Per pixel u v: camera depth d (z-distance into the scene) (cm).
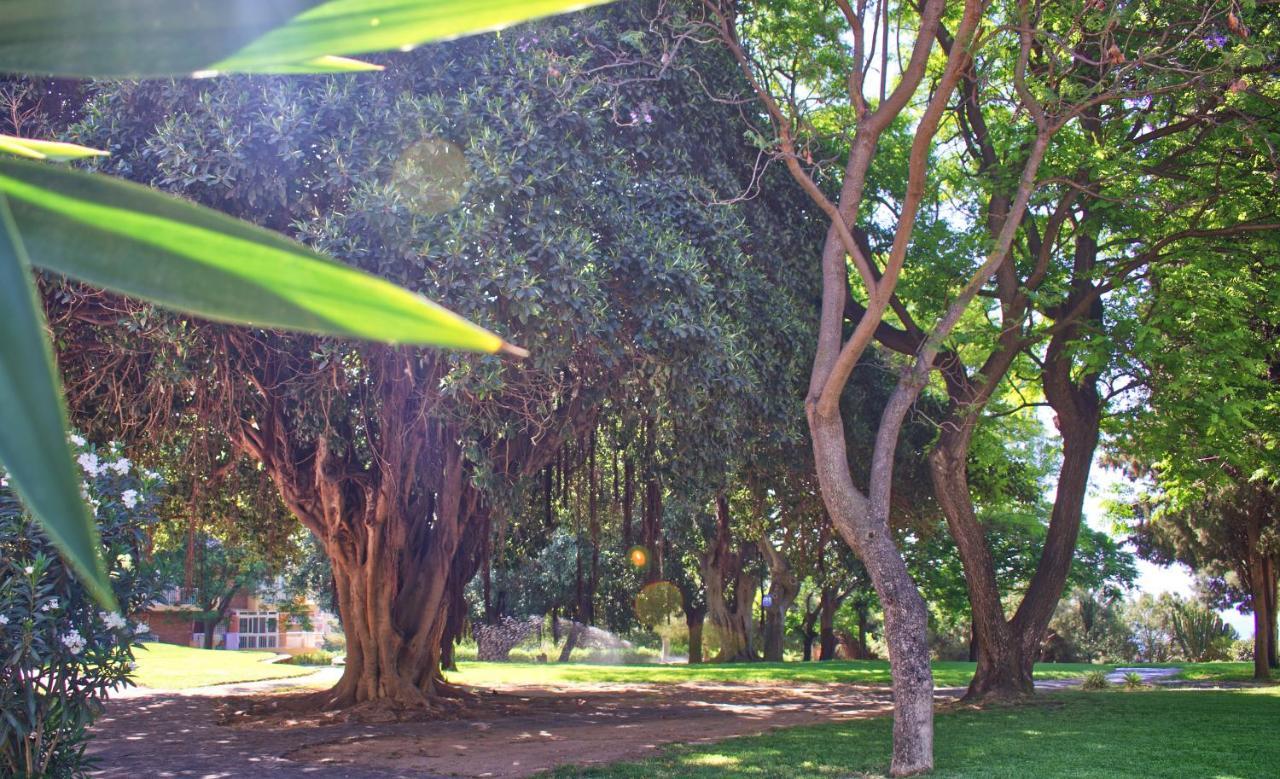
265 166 1098
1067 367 1830
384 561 1719
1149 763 1067
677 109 1463
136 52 78
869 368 2005
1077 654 5103
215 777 1073
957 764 1076
